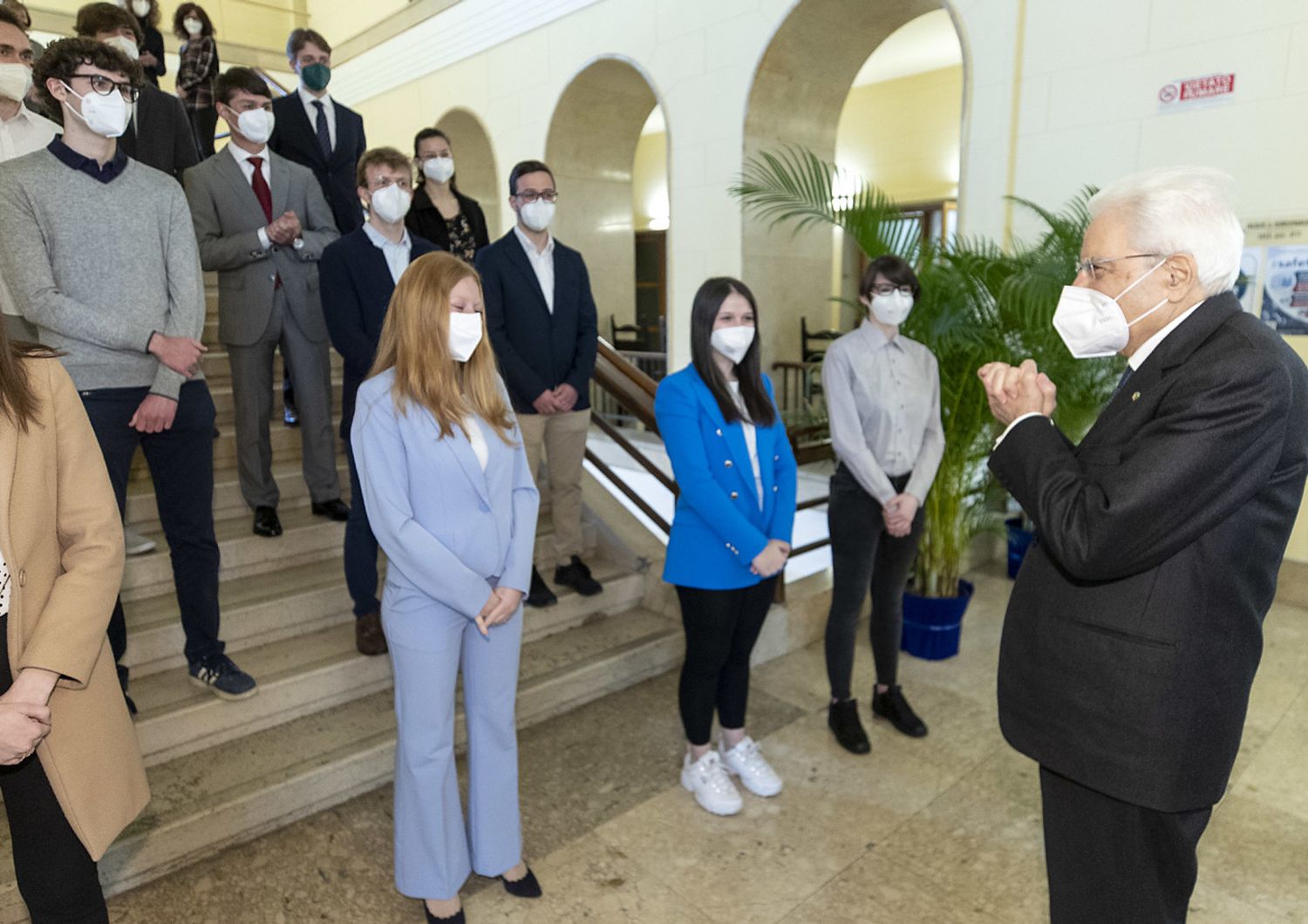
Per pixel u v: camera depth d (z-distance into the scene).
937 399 2.70
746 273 6.14
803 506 3.66
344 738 2.43
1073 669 1.24
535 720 2.84
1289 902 2.00
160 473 2.21
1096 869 1.28
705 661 2.30
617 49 6.70
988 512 3.50
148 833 2.00
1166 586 1.16
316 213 3.17
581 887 2.06
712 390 2.20
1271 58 3.60
